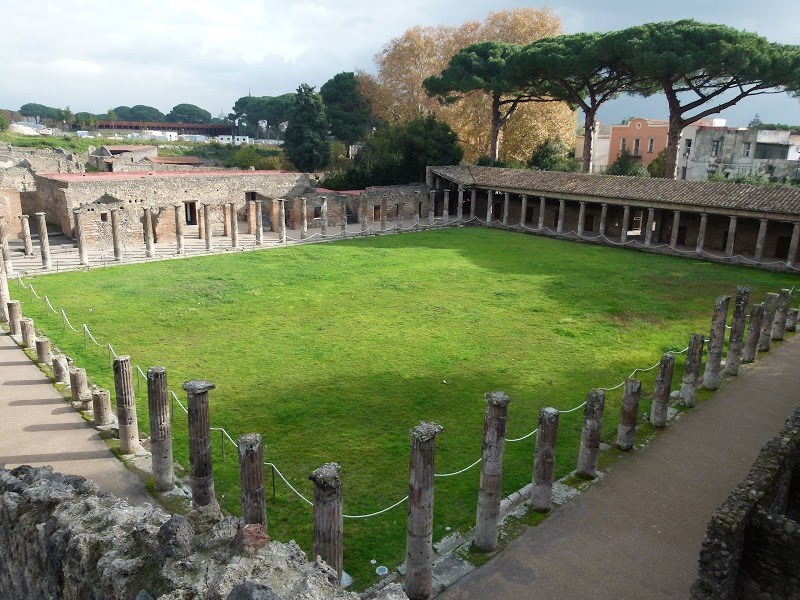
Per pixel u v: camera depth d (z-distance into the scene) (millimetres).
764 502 12234
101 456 18094
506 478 17594
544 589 13258
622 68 62469
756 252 48844
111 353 26141
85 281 38438
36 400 21688
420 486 12508
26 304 32969
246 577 7480
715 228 55062
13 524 11109
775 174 74688
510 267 45781
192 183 56156
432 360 26297
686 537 15125
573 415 21656
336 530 11836
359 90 97562
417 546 12703
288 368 24938
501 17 83625
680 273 45344
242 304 34062
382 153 76625
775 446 13914
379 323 31328
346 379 23938
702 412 22266
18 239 51375
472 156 84188
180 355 26125
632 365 26516
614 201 56750
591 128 69062
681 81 60906
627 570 13906
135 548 8883
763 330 28781
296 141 88438
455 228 65938
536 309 34625
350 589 12906
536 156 79500
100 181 50312
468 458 18281
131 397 18094
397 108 90625
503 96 79750
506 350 27891
